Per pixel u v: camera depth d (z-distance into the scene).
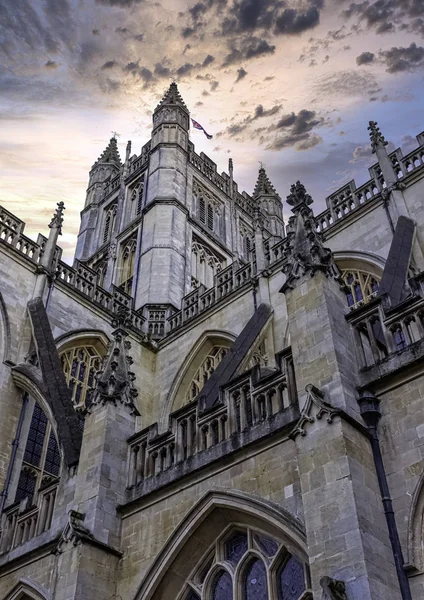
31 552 25.19
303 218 24.98
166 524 22.58
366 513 16.53
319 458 17.83
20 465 35.06
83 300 46.44
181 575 21.88
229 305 45.66
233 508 20.64
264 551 20.12
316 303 21.59
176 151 72.69
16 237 44.06
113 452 25.70
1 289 40.75
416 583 15.79
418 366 18.55
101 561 22.70
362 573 15.20
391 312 20.48
